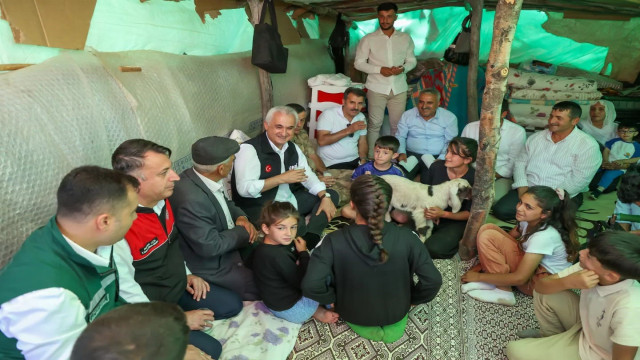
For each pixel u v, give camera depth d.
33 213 1.80
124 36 2.81
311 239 3.25
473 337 2.40
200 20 3.58
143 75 2.75
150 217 2.03
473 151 3.21
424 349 2.31
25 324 1.30
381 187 1.97
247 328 2.39
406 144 4.78
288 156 3.33
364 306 2.20
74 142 2.05
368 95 5.20
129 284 1.87
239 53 4.11
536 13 5.71
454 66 5.45
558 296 2.13
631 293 1.67
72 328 1.38
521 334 2.38
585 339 1.91
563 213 2.41
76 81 2.19
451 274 2.94
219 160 2.40
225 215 2.64
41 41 2.21
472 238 3.00
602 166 4.28
